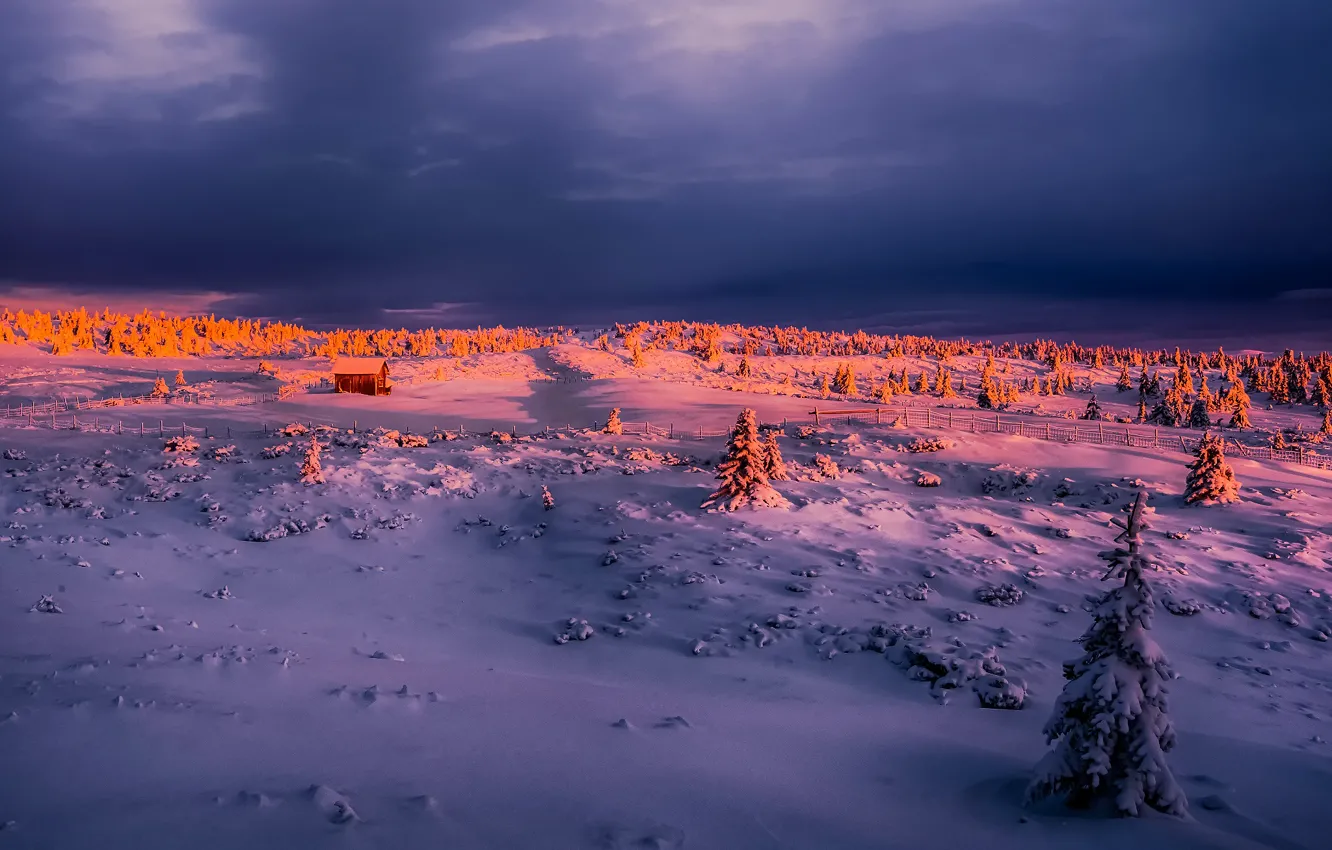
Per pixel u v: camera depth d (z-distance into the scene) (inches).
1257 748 485.1
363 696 481.1
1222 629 819.4
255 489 1245.1
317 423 2492.6
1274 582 965.2
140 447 1633.9
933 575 930.7
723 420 2952.8
